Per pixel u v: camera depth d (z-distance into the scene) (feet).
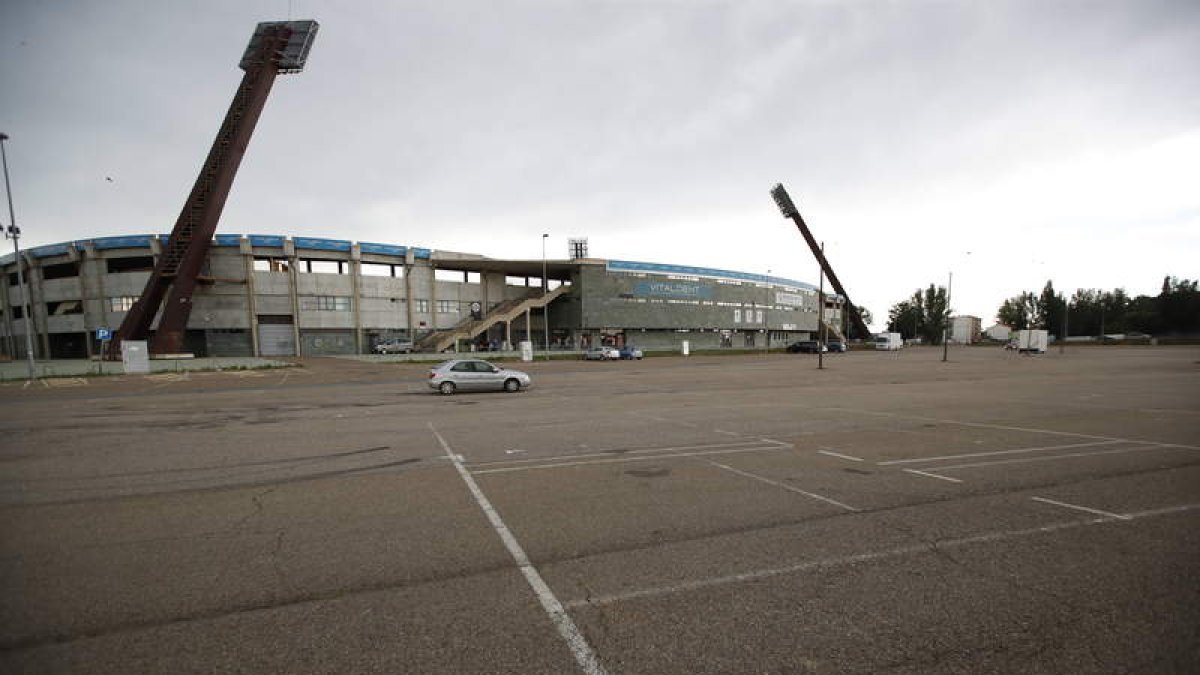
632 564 14.23
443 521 17.71
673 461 26.37
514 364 130.82
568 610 11.81
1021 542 15.62
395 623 11.29
